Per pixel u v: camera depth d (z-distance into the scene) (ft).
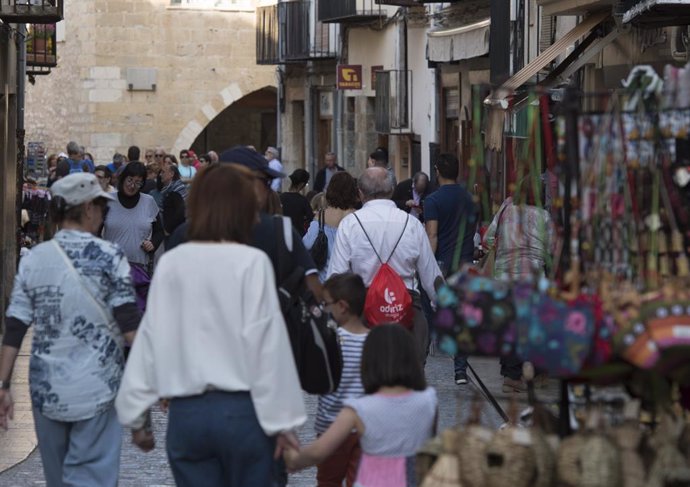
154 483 34.81
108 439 26.37
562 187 22.03
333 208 45.98
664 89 21.04
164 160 64.13
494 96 22.85
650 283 20.63
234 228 21.99
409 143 114.11
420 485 21.33
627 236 20.94
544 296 19.83
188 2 167.94
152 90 167.63
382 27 119.85
